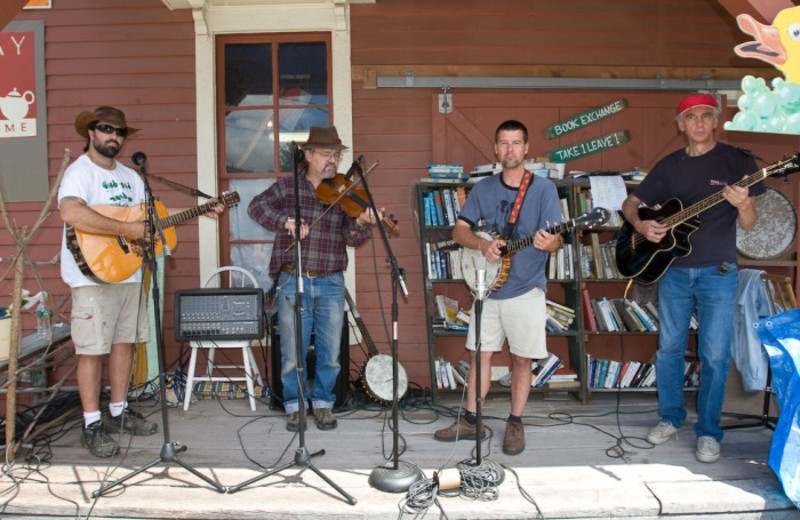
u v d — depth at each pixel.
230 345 3.84
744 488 2.64
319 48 4.43
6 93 4.32
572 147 4.39
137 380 4.04
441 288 4.39
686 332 3.15
